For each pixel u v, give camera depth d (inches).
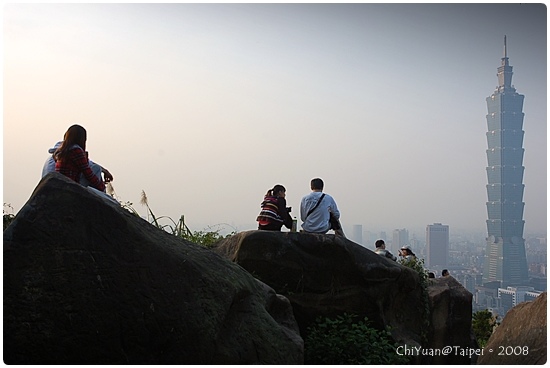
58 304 212.5
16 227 215.3
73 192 222.7
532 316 296.7
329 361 293.6
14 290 210.5
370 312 332.5
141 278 222.2
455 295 466.9
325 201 370.3
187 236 369.7
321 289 329.4
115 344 215.6
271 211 377.1
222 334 228.8
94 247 220.1
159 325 219.9
